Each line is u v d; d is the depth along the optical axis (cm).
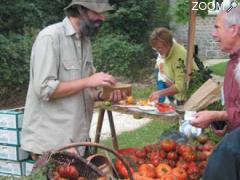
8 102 1157
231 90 313
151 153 364
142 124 867
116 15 1548
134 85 1369
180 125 416
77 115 371
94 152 389
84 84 361
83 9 359
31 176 310
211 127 383
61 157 323
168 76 551
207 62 1634
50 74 355
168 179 327
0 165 426
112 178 324
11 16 1355
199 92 423
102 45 1441
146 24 1616
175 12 808
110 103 443
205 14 729
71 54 366
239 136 184
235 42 311
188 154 353
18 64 1155
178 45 556
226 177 180
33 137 372
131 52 1440
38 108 371
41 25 1433
